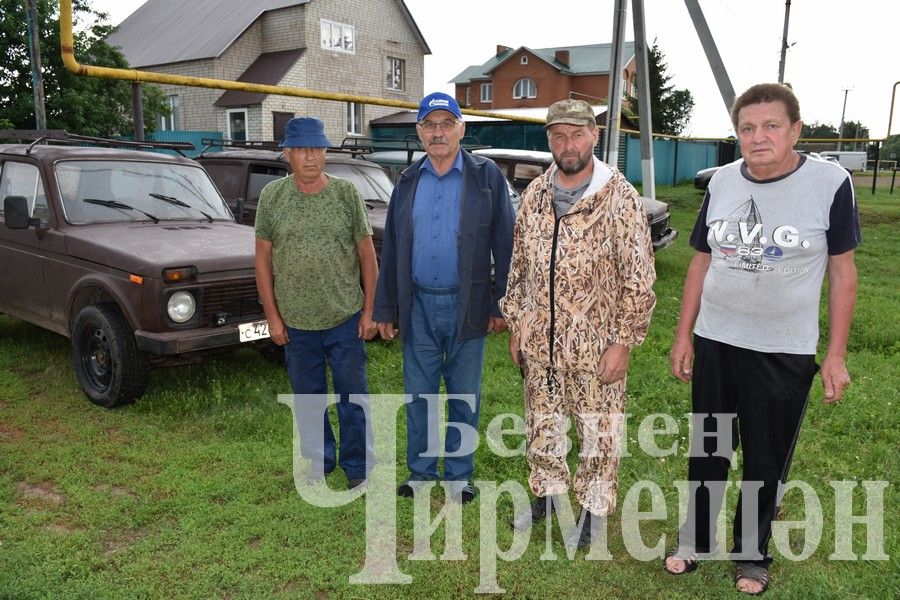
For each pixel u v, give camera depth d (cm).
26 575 290
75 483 369
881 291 904
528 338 307
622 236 284
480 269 330
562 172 292
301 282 348
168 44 2528
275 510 346
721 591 291
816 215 256
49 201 519
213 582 290
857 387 514
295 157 335
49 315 527
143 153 593
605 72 4753
